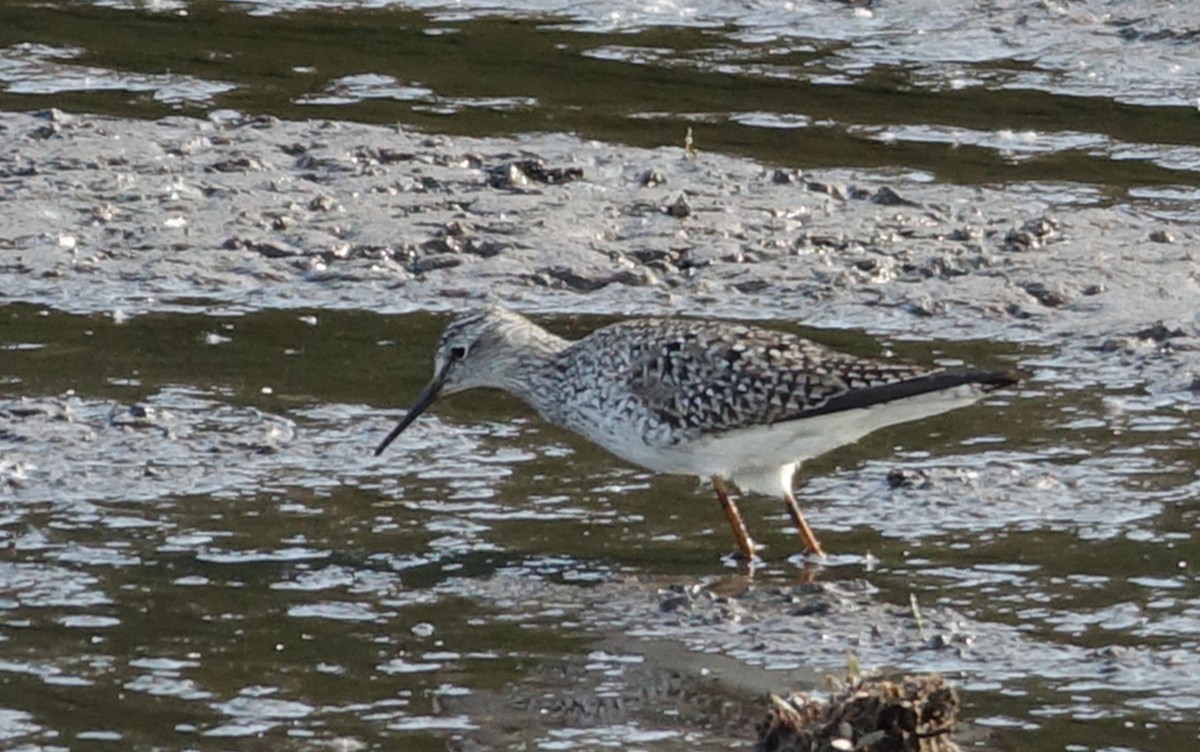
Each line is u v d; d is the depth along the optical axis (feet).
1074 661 33.40
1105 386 46.09
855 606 35.70
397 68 70.49
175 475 41.11
